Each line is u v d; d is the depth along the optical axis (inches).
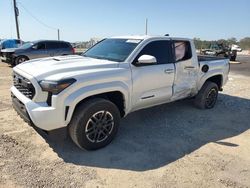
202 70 238.2
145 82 181.5
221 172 141.6
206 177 136.3
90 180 130.0
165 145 171.9
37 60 182.4
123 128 198.2
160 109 247.6
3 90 312.5
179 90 213.2
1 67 566.9
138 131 193.6
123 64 169.8
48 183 126.0
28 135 177.0
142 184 128.6
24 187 122.3
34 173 133.6
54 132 146.1
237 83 426.6
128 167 143.3
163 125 207.9
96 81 152.9
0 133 178.4
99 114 156.8
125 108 173.5
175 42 207.3
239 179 135.9
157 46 193.6
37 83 141.3
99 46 209.5
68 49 612.7
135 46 183.5
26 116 148.9
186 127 205.9
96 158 151.3
